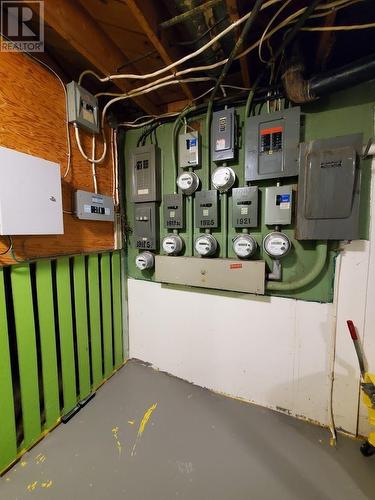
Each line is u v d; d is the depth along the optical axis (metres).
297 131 1.24
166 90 1.56
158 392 1.67
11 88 1.07
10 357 1.20
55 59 1.31
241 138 1.46
